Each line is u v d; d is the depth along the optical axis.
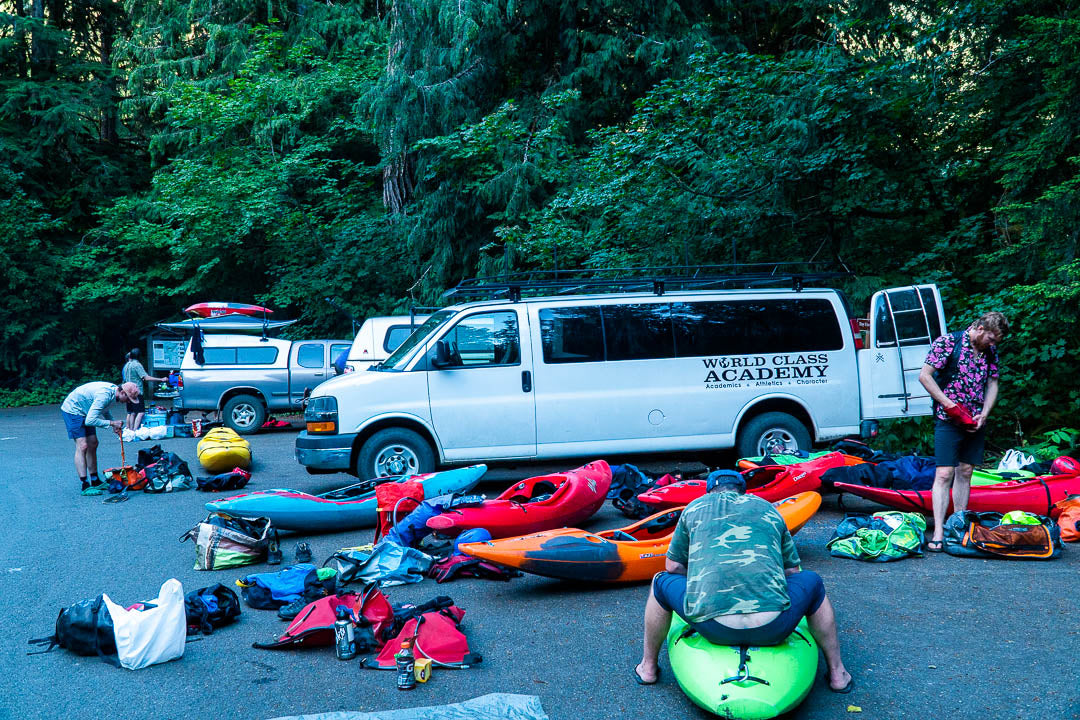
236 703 4.20
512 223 18.69
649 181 12.96
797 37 16.56
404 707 4.07
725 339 9.41
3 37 29.56
